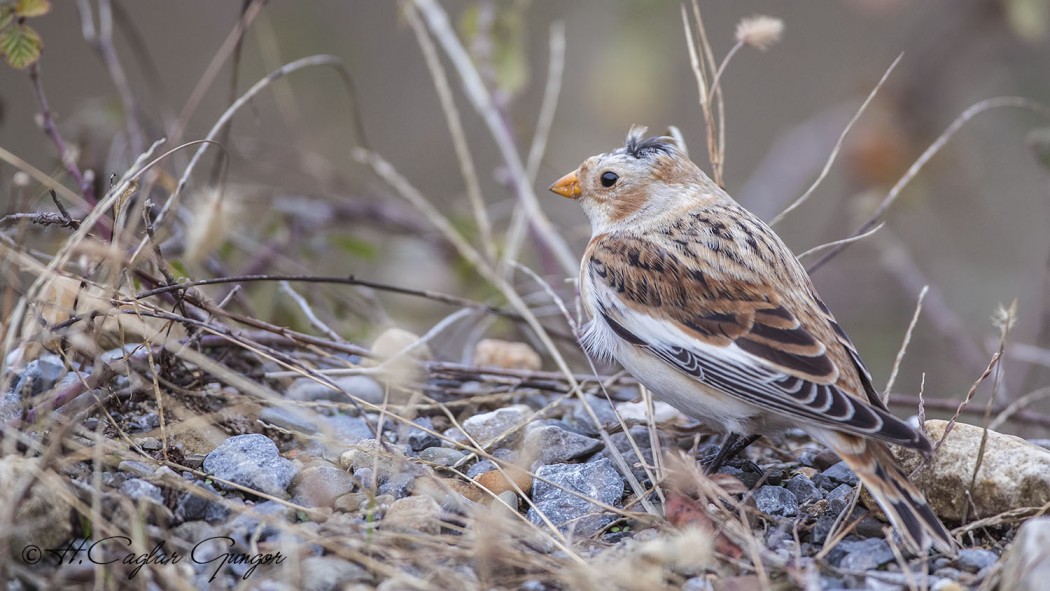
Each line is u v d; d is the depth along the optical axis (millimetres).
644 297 8172
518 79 13023
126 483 6762
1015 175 17703
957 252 17938
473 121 20000
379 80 20000
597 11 16547
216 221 8953
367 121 19797
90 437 7172
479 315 11406
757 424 7793
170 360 8289
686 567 6566
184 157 12859
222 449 7395
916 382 15836
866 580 6535
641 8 14586
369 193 15312
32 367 7832
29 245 9789
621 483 7656
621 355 8305
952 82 16141
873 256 16969
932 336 15945
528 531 6867
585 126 17094
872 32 21062
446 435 8492
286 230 12656
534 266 13906
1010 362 14539
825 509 7527
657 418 9047
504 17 13086
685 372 7785
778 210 16672
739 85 21406
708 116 9469
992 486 7164
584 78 16719
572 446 8219
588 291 8594
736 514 7250
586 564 6426
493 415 8562
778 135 21250
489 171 19688
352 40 19734
